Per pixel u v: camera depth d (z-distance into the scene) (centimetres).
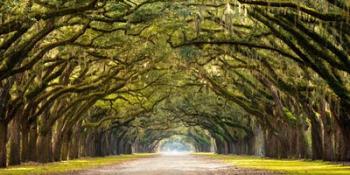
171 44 4053
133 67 5272
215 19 3434
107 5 3234
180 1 3247
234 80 6381
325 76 3656
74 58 4253
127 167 5281
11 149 4975
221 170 4441
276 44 4088
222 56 5466
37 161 5594
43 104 5253
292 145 6397
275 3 2789
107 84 5603
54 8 2855
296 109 6050
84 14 3222
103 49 4294
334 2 2645
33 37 3206
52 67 4441
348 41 3322
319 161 5312
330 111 4806
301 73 4888
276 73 5022
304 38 3300
